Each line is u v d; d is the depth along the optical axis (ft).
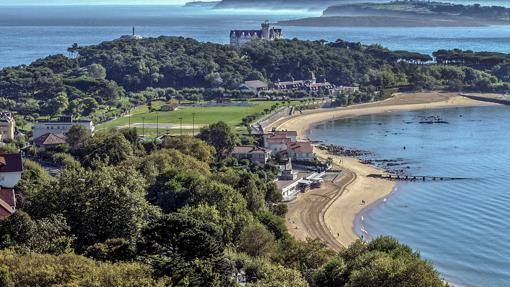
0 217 435.53
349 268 438.81
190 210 529.04
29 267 347.15
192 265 357.00
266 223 607.37
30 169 650.43
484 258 647.15
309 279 448.24
